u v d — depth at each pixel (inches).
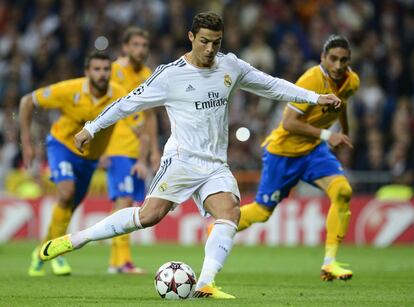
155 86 957.2
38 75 2874.0
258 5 2987.2
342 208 1229.7
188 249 2137.1
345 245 2327.8
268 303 917.8
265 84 988.6
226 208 951.6
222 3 2979.8
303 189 2454.5
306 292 1070.4
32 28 3034.0
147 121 1464.1
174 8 2925.7
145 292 1064.8
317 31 2871.6
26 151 1379.2
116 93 1375.5
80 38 2913.4
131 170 1473.9
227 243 946.7
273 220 2349.9
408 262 1718.8
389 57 2844.5
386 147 2551.7
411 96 2805.1
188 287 951.0
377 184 2428.6
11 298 990.4
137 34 1491.1
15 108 2726.4
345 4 3004.4
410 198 2340.1
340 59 1193.4
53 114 2566.4
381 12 3009.4
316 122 1258.6
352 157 2485.2
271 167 1299.2
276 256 1903.3
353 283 1216.2
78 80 1366.9
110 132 1366.9
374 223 2341.3
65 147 1370.6
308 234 2329.0
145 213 967.0
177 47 2839.6
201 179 962.7
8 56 3004.4
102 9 2974.9
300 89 989.2
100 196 2427.4
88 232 989.8
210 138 965.8
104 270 1518.2
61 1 3063.5
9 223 2447.1
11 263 1659.7
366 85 2728.8
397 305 921.5
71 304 916.6
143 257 1849.2
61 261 1380.4
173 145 968.3
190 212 2389.3
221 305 877.2
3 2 3132.4
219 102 964.6
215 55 959.6
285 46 2792.8
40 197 2443.4
